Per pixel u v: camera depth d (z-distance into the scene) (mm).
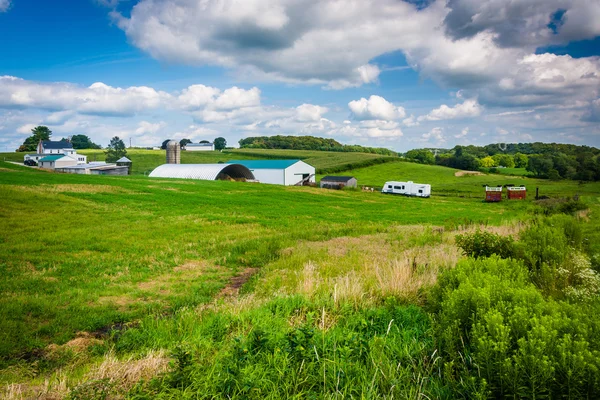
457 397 4438
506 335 4324
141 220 24578
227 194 44250
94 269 13664
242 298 9906
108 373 5281
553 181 106000
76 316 9234
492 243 10656
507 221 24969
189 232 21703
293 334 5691
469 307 5312
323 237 21094
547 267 8492
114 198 32000
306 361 5227
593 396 3803
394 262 12031
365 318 7227
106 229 20656
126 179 49219
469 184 100688
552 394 3988
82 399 4613
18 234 18188
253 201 40156
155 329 8039
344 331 6422
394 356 5449
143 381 4969
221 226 24422
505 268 7289
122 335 8016
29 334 8117
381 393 4645
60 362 6934
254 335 5895
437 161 153750
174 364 5125
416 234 21500
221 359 5316
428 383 4867
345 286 9102
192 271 14156
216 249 17688
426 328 6441
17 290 11016
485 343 4309
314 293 9383
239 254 16844
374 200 58469
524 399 4016
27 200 26406
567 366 3906
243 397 4469
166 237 19828
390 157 141625
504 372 4066
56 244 16922
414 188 76562
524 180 109125
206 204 34656
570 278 8508
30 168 56219
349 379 4805
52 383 5488
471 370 4590
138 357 6418
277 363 5168
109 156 130500
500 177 117250
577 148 185375
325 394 4488
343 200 52281
